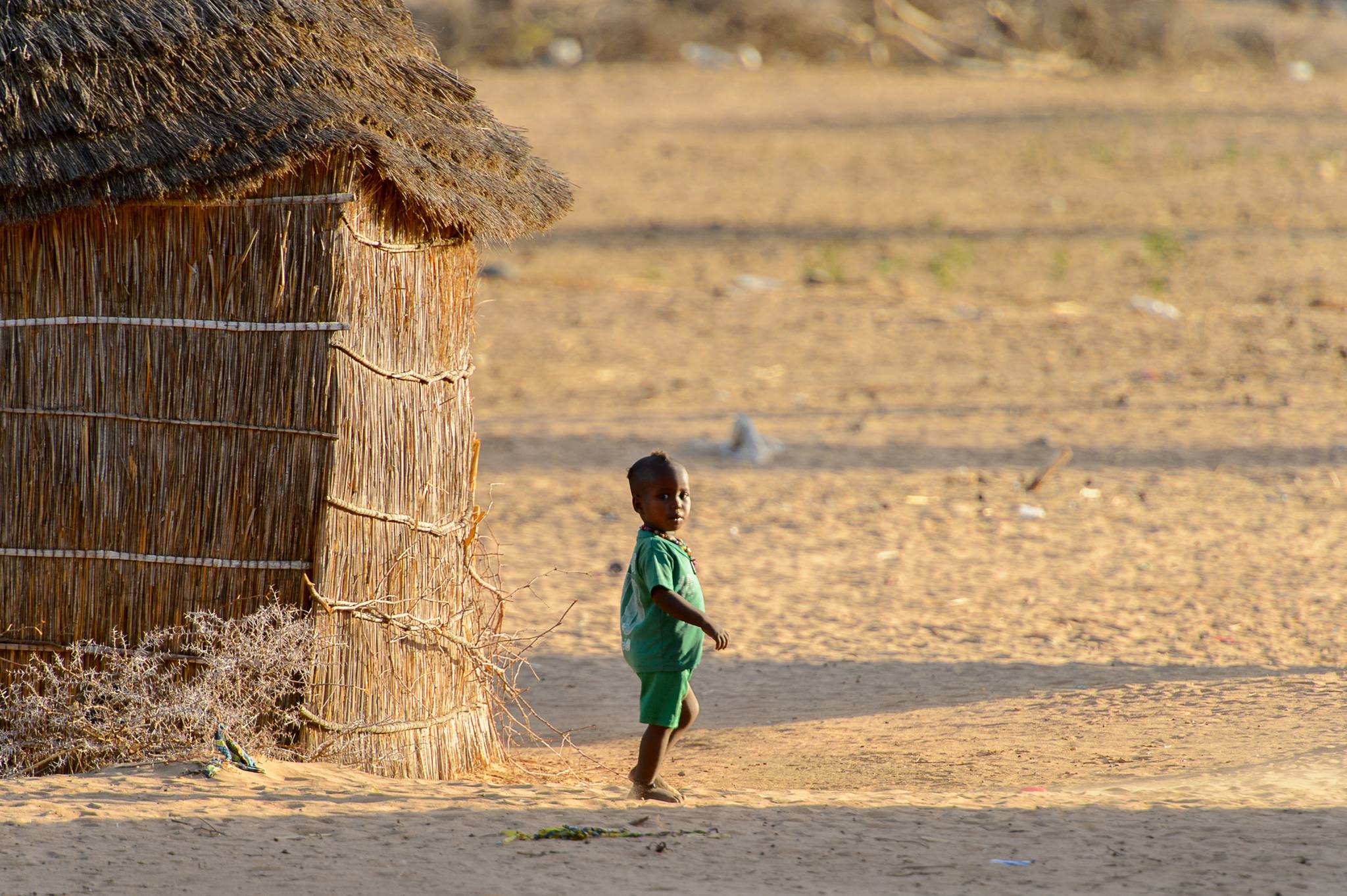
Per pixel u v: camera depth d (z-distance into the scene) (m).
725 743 26.62
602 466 53.75
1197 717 25.33
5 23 21.44
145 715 21.52
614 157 126.00
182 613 21.88
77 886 16.23
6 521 22.08
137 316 21.72
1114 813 19.30
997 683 29.55
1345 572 37.38
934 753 24.75
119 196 20.88
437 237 23.67
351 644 22.19
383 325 22.41
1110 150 121.69
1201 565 38.88
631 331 78.06
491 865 17.03
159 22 21.62
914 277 89.06
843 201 109.75
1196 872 16.69
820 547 42.91
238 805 19.16
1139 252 91.12
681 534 44.69
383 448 22.47
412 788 20.78
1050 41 173.12
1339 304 77.31
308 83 21.72
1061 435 56.38
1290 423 56.22
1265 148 119.25
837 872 16.91
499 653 26.45
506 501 48.94
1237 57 174.75
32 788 19.88
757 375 68.94
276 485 21.56
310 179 21.47
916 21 174.50
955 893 16.17
